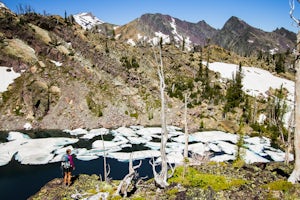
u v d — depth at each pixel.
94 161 47.94
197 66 130.38
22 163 45.91
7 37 91.94
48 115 76.69
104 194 16.64
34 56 92.00
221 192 14.05
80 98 84.00
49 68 89.69
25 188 35.41
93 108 82.19
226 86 111.31
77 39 112.19
